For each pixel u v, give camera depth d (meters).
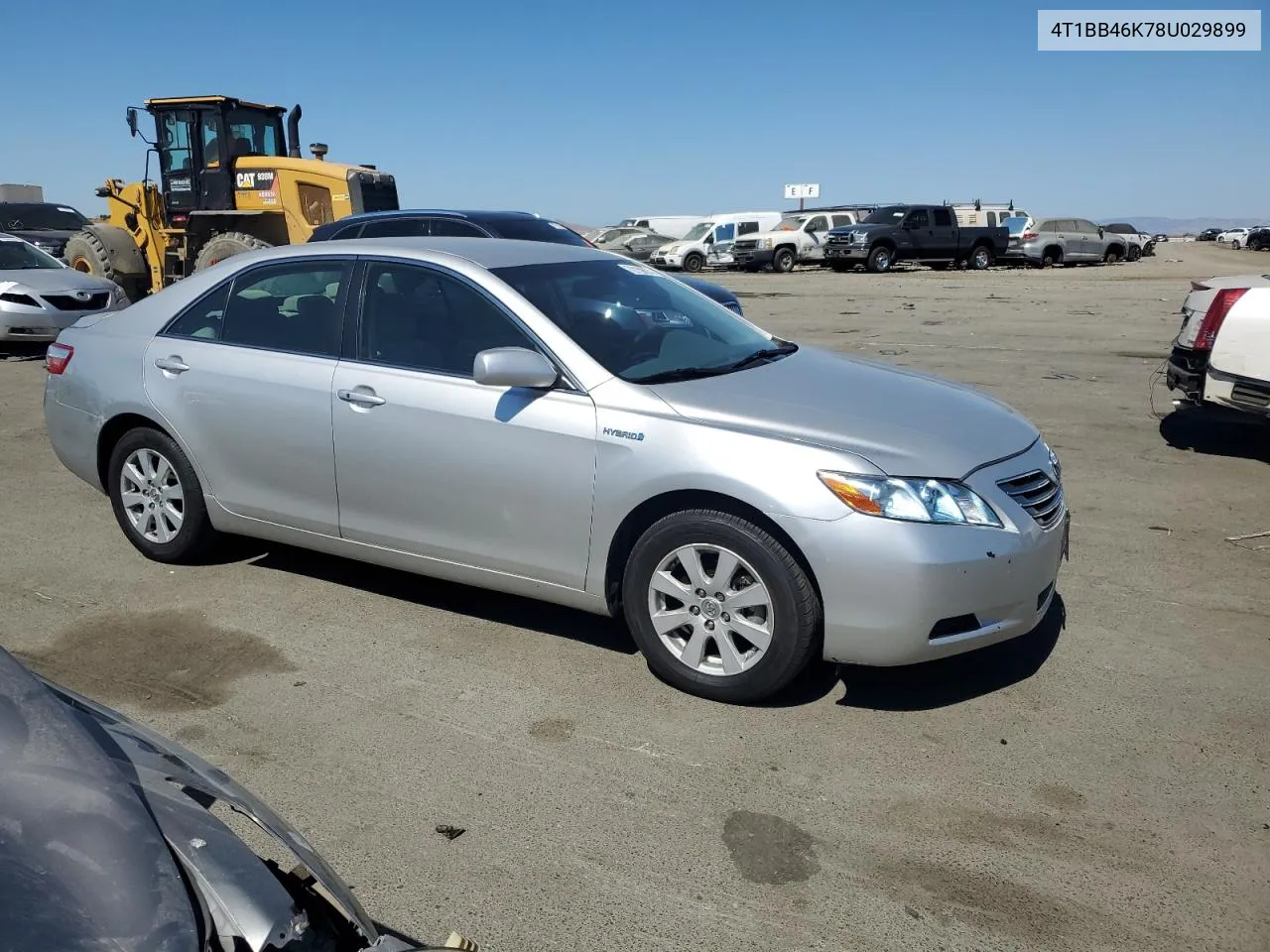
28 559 5.61
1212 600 5.03
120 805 1.77
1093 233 37.19
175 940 1.59
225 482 5.08
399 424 4.46
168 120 16.09
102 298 13.03
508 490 4.25
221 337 5.10
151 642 4.59
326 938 1.84
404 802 3.40
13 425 9.02
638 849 3.17
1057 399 9.82
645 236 40.09
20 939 1.52
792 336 14.77
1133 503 6.56
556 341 4.26
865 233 31.92
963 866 3.09
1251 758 3.65
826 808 3.37
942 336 14.53
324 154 16.48
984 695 4.11
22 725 1.89
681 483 3.89
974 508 3.77
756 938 2.80
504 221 11.08
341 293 4.77
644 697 4.10
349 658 4.43
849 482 3.69
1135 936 2.80
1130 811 3.35
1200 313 7.45
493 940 2.78
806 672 4.31
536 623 4.79
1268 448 7.89
